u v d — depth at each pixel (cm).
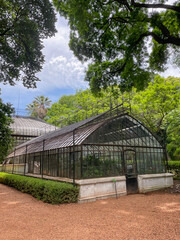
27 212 634
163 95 1566
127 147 1080
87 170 862
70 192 773
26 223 514
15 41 1246
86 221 524
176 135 1761
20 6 1120
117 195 918
